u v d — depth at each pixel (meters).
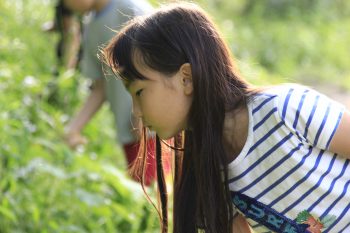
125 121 4.66
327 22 13.70
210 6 11.91
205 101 2.53
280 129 2.55
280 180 2.61
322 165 2.57
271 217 2.69
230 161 2.67
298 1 14.10
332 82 10.77
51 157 4.55
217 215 2.65
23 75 5.33
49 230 3.94
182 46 2.51
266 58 11.02
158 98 2.52
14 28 6.56
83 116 4.90
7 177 4.01
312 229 2.67
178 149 2.79
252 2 13.73
